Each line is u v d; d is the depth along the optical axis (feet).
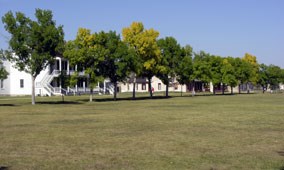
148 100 181.27
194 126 68.18
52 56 150.00
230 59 318.04
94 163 37.11
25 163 37.32
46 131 61.46
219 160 38.27
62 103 153.17
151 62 202.49
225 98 206.90
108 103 153.07
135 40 200.34
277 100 179.52
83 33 172.55
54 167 35.55
